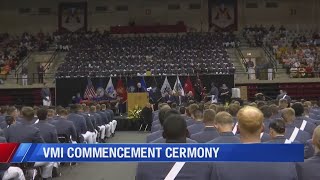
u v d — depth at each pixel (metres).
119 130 22.34
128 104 23.69
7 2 43.59
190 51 34.38
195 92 26.80
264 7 42.56
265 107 7.44
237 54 36.31
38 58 37.66
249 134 3.46
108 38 38.84
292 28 42.47
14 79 33.88
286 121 6.33
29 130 7.64
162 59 33.03
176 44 36.25
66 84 27.72
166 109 6.09
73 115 12.31
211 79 27.33
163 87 26.89
